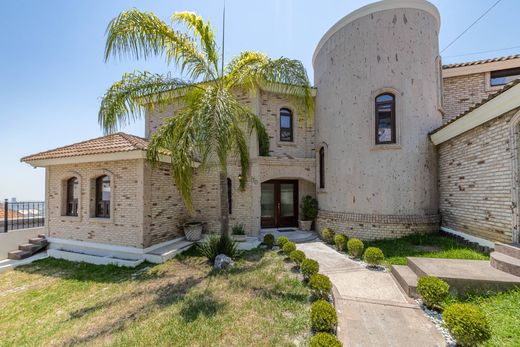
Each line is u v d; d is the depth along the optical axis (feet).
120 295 19.34
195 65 24.49
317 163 39.11
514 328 10.34
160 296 18.29
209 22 24.31
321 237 35.96
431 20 31.35
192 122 19.63
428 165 29.96
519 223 17.83
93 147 31.81
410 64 30.12
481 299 13.20
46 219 34.42
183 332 12.66
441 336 11.32
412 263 18.34
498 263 15.74
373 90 31.01
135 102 23.00
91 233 31.17
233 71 25.85
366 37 31.63
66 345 12.87
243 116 27.66
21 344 13.79
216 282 19.70
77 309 17.72
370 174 30.94
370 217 30.37
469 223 23.80
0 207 36.27
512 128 18.38
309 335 11.53
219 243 25.84
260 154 37.45
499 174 19.65
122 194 29.53
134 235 28.50
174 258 28.22
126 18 20.81
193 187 37.68
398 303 14.73
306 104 25.95
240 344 11.38
